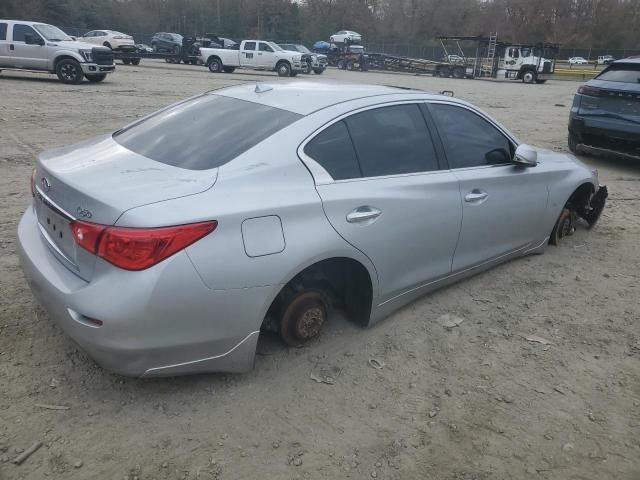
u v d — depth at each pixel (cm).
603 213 658
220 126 322
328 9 8325
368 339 354
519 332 379
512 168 430
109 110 1205
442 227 370
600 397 316
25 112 1102
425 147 370
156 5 8025
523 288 442
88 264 254
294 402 293
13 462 243
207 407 285
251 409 286
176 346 258
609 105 873
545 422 293
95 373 303
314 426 278
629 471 264
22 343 324
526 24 8244
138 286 242
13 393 284
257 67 2925
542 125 1414
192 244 250
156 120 360
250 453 258
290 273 281
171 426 271
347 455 262
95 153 316
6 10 6097
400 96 367
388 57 4381
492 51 4047
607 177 856
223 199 265
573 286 451
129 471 244
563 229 535
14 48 1691
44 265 279
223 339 270
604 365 347
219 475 245
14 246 450
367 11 8294
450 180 373
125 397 287
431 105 383
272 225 275
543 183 459
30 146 815
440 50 5956
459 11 8231
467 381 323
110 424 269
